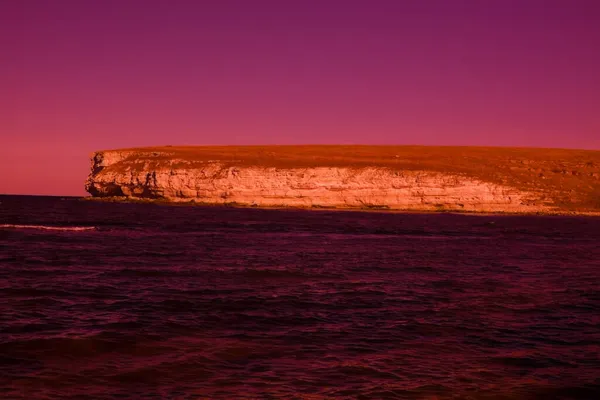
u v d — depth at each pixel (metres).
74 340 11.80
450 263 28.14
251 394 9.10
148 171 120.94
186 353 11.18
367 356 11.27
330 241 41.16
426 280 21.83
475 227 64.94
